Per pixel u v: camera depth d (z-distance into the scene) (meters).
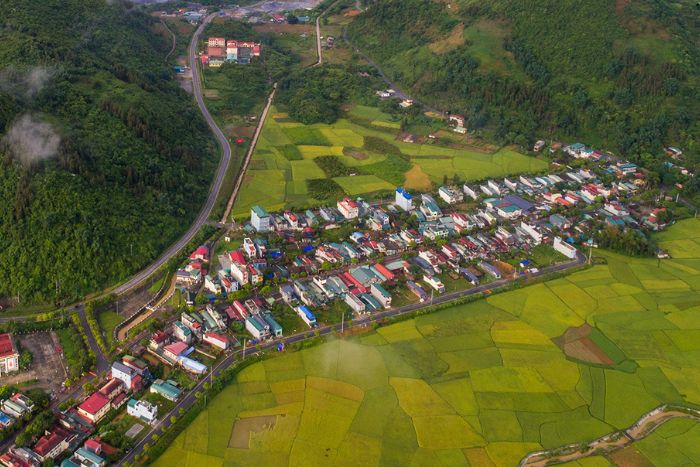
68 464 140.88
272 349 183.88
